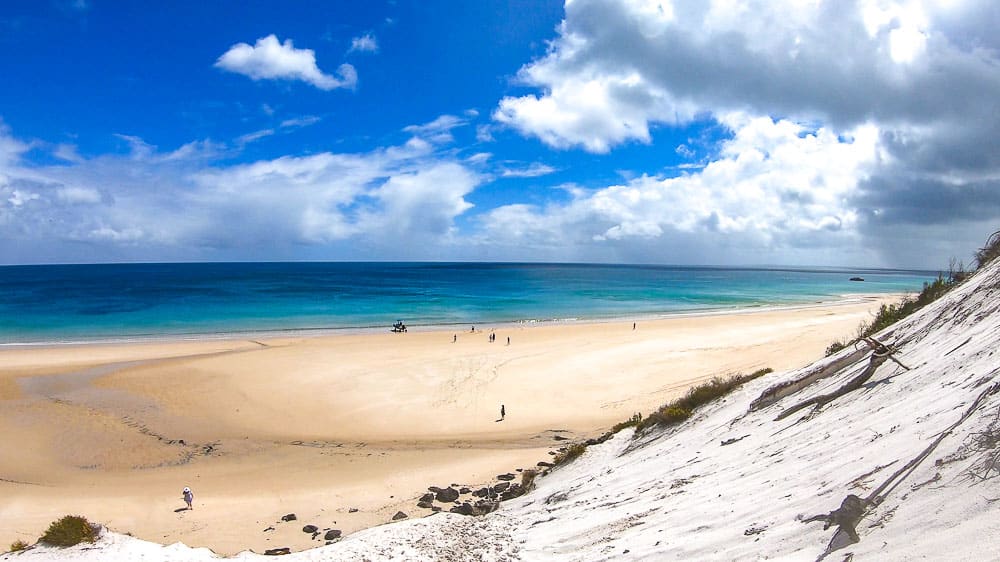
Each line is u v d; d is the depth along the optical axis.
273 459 24.84
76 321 71.50
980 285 9.23
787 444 7.95
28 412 31.34
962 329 8.15
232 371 40.47
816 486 5.57
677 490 8.28
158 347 51.62
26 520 17.64
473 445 26.02
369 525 16.75
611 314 82.00
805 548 4.45
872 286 176.25
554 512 10.09
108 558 8.31
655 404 30.56
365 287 142.25
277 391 35.56
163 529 16.92
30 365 42.41
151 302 97.50
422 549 7.61
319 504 18.89
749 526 5.48
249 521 17.48
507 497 17.20
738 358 39.66
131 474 23.28
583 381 37.00
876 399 7.69
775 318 68.56
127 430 28.83
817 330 50.59
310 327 66.50
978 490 3.68
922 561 3.31
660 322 67.88
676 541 5.96
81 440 27.31
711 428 12.25
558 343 51.53
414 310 86.69
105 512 18.36
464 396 34.31
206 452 25.97
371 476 21.89
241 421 30.33
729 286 165.62
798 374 11.69
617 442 16.53
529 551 7.43
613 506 8.86
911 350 9.19
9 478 22.58
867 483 4.86
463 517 9.54
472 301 103.50
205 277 198.75
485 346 50.50
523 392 34.88
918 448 4.91
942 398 5.94
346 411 31.80
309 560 7.59
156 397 34.31
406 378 38.56
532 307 92.75
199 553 8.48
